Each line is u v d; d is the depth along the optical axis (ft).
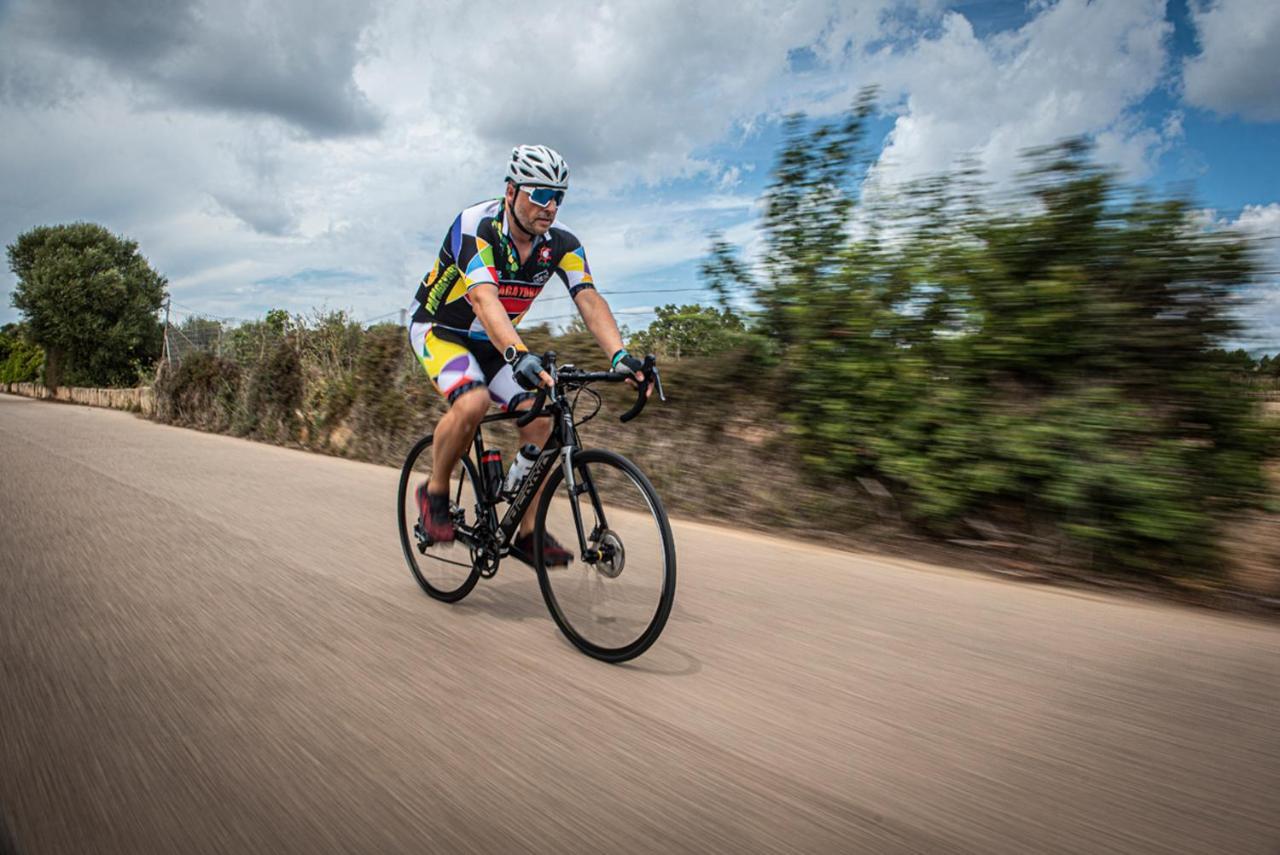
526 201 9.77
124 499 19.75
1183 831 5.87
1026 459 13.23
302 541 15.25
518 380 9.57
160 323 145.07
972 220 14.84
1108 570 12.92
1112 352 12.90
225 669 8.82
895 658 9.41
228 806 6.06
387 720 7.58
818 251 17.26
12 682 8.42
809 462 16.71
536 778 6.53
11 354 184.44
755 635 10.21
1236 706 8.08
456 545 11.34
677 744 7.16
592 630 9.32
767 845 5.63
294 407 36.35
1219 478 12.07
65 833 5.70
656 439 20.12
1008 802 6.25
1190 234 12.50
